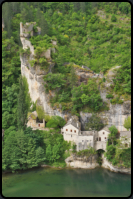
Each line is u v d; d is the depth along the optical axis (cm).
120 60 13638
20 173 10594
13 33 16425
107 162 11062
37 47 12631
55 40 15038
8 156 10550
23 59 13800
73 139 11312
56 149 11212
